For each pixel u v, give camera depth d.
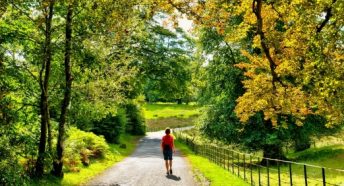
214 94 34.00
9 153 12.41
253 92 17.05
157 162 27.08
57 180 15.70
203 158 29.94
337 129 31.92
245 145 32.47
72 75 16.81
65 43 15.09
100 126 41.44
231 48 32.59
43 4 13.29
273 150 31.75
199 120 35.38
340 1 11.09
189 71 57.25
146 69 54.25
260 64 17.34
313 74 13.39
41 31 15.57
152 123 94.06
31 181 13.87
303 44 13.43
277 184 18.27
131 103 58.66
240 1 13.84
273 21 14.72
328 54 12.77
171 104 134.75
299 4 12.27
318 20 12.91
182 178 18.14
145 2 12.89
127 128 63.84
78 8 15.22
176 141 56.25
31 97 16.28
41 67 16.30
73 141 22.05
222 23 13.44
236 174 20.45
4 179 11.55
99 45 15.54
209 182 16.70
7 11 14.59
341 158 29.83
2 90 13.33
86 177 18.27
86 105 18.56
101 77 19.53
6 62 13.95
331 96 13.27
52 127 17.41
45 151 15.64
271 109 17.39
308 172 24.77
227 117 32.38
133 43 37.31
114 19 13.41
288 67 14.44
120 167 23.47
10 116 13.27
